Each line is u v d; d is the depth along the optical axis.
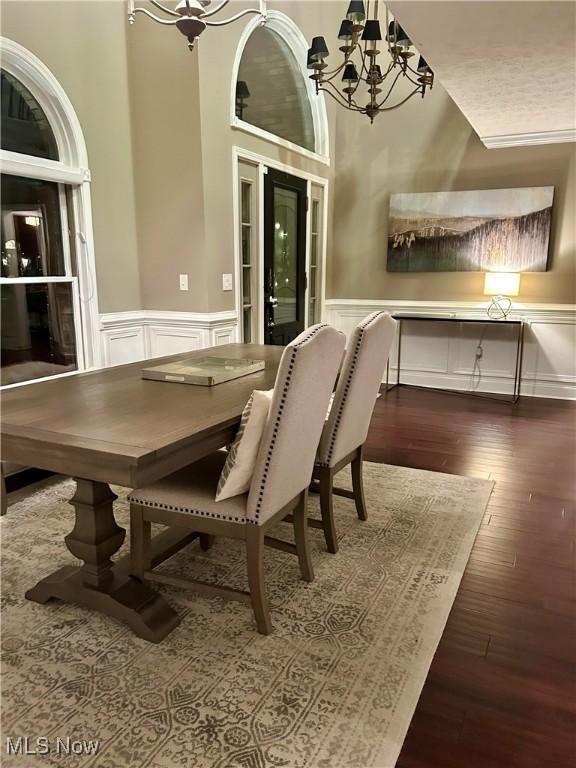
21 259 3.32
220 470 2.10
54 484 3.14
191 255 3.91
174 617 1.91
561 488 3.14
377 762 1.38
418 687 1.64
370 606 2.03
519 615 1.99
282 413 1.72
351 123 5.64
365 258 5.83
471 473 3.37
